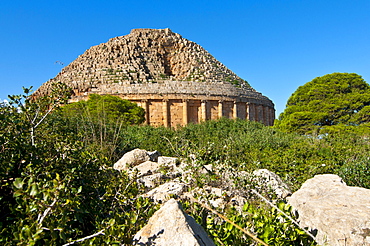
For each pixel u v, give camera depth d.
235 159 16.44
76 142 8.32
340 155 18.17
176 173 11.79
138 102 45.81
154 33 64.31
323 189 8.08
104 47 60.12
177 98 46.91
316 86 40.44
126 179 7.82
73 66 58.31
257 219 6.15
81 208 4.95
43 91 50.41
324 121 37.62
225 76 59.06
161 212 4.88
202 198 8.20
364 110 35.16
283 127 39.03
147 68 55.28
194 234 4.51
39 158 6.97
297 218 6.85
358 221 5.59
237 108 52.22
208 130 30.83
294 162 15.79
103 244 4.68
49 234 4.27
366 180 12.89
